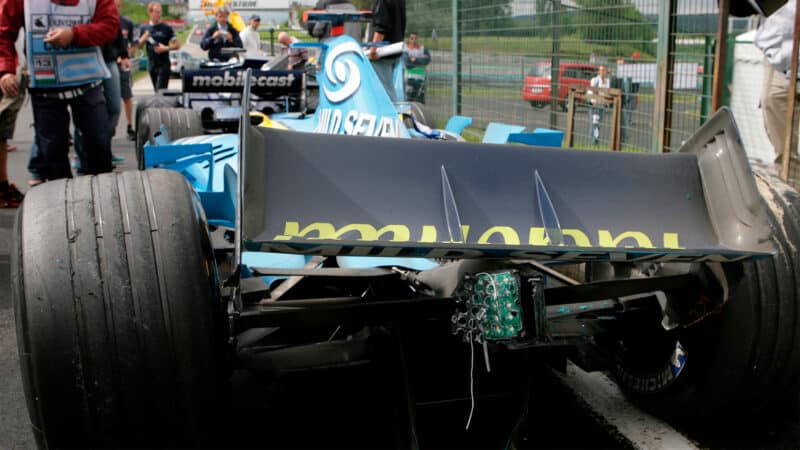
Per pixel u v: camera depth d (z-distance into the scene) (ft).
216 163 13.30
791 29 16.24
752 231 7.78
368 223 7.08
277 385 11.05
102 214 7.21
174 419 7.20
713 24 18.35
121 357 6.91
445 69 33.35
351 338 9.55
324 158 7.37
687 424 9.84
